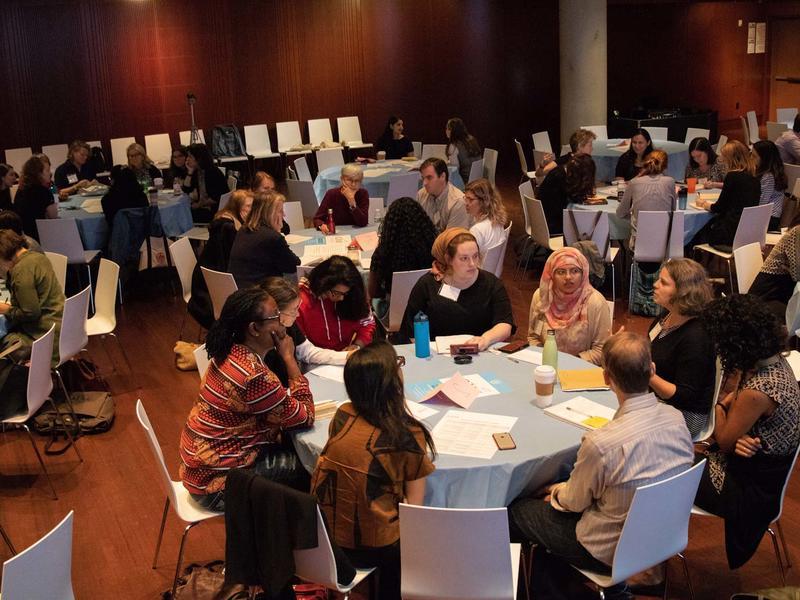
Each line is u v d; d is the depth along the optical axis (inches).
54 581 100.7
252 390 130.1
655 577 137.6
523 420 133.0
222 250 233.9
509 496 121.9
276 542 106.5
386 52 531.2
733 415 125.6
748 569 143.3
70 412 206.2
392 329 204.1
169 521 166.6
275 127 511.5
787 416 123.7
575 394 141.6
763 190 272.8
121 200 298.5
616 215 274.1
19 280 195.0
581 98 479.8
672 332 148.8
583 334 165.3
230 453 132.9
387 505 113.3
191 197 343.0
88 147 372.8
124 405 220.4
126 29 466.3
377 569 120.3
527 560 132.9
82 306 198.4
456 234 168.4
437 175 253.8
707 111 550.3
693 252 301.9
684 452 113.7
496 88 566.9
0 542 161.9
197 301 233.8
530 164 582.6
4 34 441.4
